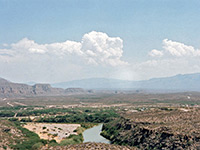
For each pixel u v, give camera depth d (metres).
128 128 103.44
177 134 73.12
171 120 96.88
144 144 80.19
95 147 67.88
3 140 89.69
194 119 91.62
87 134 127.56
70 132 127.44
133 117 118.31
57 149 69.50
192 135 69.75
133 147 76.69
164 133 77.25
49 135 115.19
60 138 110.94
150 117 110.38
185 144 67.94
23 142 93.50
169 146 71.12
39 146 87.94
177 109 129.00
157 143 75.94
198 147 64.25
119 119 130.75
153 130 82.62
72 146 70.69
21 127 121.25
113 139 107.00
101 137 118.31
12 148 84.69
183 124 85.44
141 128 89.75
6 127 108.00
